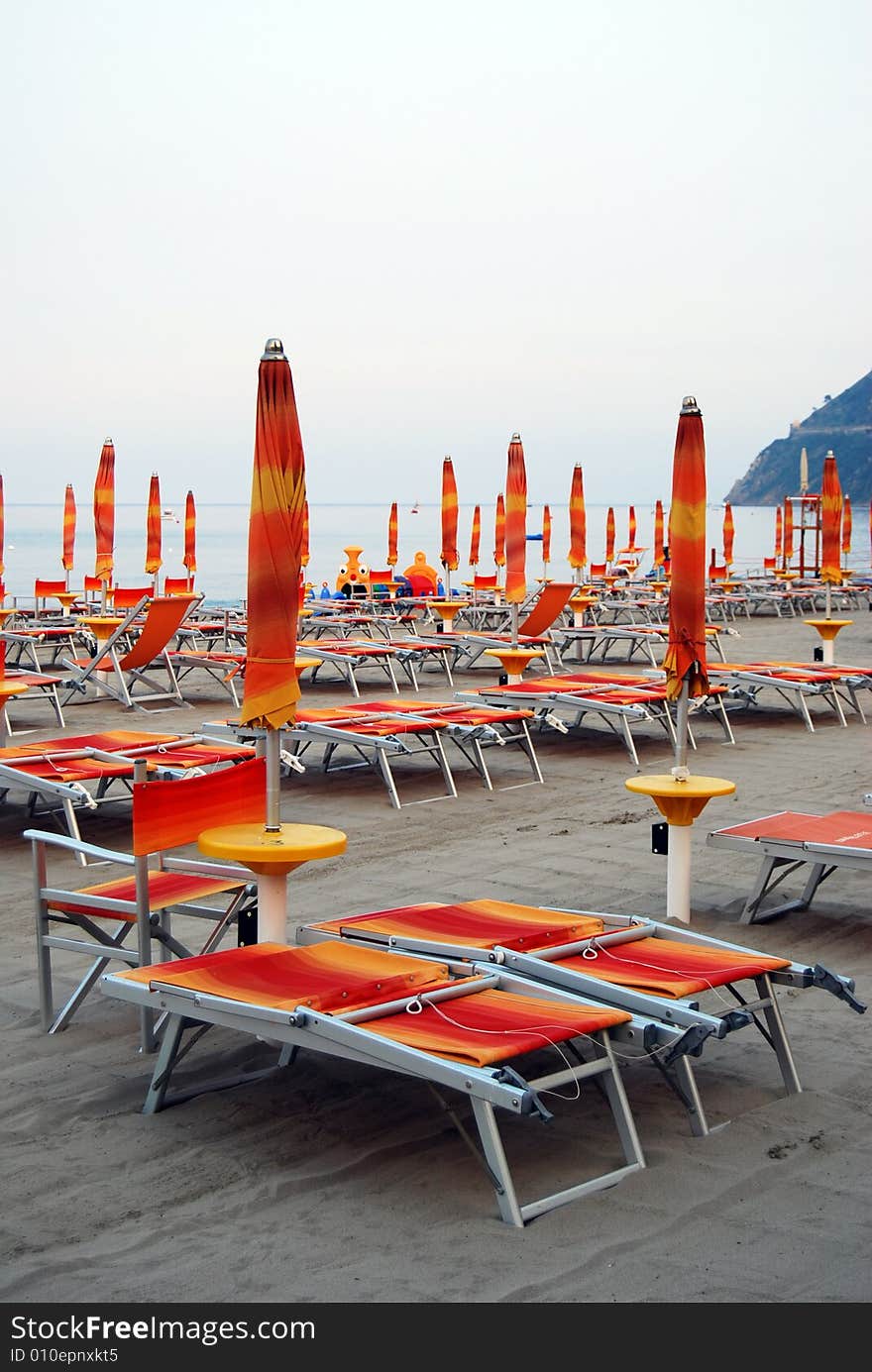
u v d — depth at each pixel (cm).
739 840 554
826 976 379
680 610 541
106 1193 320
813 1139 348
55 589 1917
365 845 695
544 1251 288
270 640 416
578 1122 362
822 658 1263
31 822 759
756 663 1400
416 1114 367
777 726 1126
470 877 624
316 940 421
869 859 521
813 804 788
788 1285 274
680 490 539
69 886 616
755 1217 304
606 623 2136
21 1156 341
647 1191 317
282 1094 382
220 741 784
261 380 409
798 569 3519
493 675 1495
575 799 814
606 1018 335
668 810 543
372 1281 277
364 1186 323
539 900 580
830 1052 414
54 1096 381
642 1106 374
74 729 1065
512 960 383
